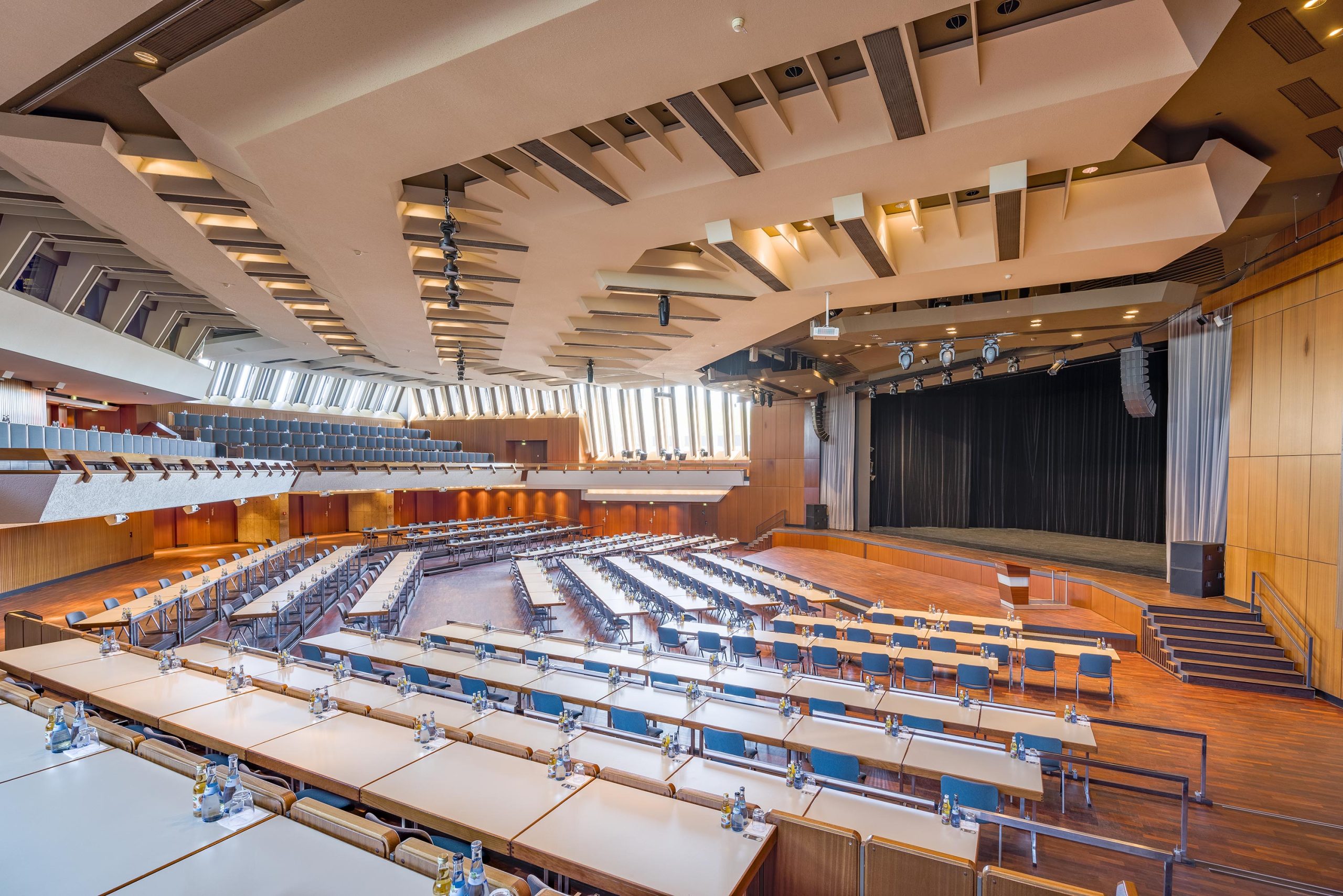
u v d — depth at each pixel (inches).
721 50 165.9
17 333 429.7
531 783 153.8
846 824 143.4
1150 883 189.0
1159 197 278.5
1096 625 460.4
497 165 257.1
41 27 171.5
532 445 1263.5
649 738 190.4
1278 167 311.6
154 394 708.0
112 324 580.4
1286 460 386.9
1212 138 274.5
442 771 160.1
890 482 944.9
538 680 251.6
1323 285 357.1
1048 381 845.2
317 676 246.5
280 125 200.7
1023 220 260.4
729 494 1093.8
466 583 734.5
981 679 300.2
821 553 848.9
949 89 193.9
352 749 172.7
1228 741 294.0
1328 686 347.3
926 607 510.6
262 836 119.3
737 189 246.4
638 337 564.1
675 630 369.7
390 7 165.0
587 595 595.5
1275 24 211.5
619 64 170.6
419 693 228.8
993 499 903.1
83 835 118.6
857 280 342.0
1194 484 467.5
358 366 876.6
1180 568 456.4
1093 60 180.7
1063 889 104.6
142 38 184.9
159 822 124.0
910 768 179.6
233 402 1008.2
